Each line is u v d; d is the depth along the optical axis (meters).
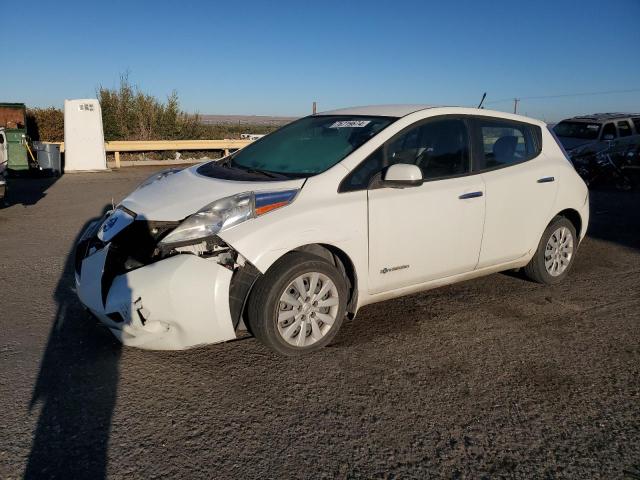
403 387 3.24
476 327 4.14
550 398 3.16
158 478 2.42
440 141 4.17
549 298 4.78
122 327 3.24
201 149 18.88
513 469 2.54
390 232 3.77
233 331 3.31
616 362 3.62
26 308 4.34
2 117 14.82
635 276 5.50
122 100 20.33
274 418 2.89
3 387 3.13
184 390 3.15
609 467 2.56
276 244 3.29
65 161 15.52
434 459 2.60
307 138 4.26
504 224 4.45
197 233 3.22
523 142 4.77
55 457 2.53
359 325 4.12
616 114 14.43
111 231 3.46
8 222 7.93
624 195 11.42
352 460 2.57
